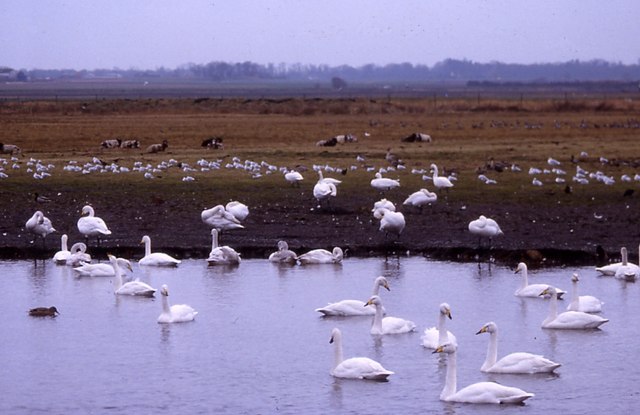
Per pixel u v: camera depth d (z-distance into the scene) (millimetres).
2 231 38062
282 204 43406
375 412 19891
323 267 32969
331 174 51656
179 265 33469
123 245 35938
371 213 41750
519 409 20047
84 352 23922
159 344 24562
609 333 25453
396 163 55188
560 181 48875
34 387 21516
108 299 29000
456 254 34906
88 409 20219
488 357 22547
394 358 23453
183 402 20594
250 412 19984
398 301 28562
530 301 28609
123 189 46281
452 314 27250
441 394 20656
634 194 46250
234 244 36094
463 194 45906
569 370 22531
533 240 36656
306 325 26266
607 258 34281
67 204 42906
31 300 28797
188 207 42656
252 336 25250
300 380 21922
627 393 20969
